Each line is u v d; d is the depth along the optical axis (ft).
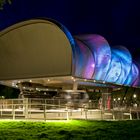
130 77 129.49
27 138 60.49
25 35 97.96
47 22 93.35
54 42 93.25
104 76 108.47
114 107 121.08
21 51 99.55
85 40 102.32
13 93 188.96
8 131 66.03
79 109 99.76
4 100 92.07
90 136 64.54
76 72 93.50
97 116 96.02
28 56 98.43
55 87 117.50
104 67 105.50
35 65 97.14
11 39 100.89
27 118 81.35
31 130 67.36
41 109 88.07
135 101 162.20
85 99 108.27
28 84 111.65
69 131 67.56
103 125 77.92
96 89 133.69
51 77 94.27
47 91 126.72
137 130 73.87
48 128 69.62
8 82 109.81
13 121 76.89
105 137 64.44
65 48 91.45
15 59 101.14
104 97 120.78
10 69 102.27
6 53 102.58
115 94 169.48
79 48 95.91
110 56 106.42
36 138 60.75
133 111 107.24
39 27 95.20
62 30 91.35
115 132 70.23
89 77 101.19
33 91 119.34
